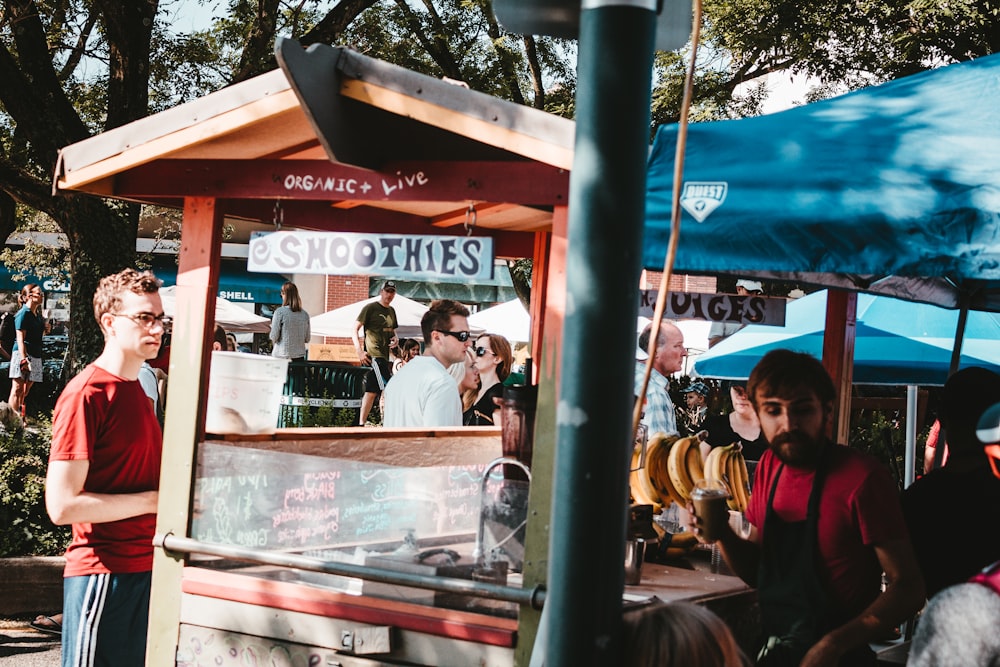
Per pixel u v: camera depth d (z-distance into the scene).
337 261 3.55
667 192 3.47
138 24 11.25
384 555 3.62
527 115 3.14
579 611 1.84
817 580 3.04
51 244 20.62
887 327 8.11
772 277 5.30
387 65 3.27
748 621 3.74
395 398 5.34
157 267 21.48
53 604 7.91
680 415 12.43
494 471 3.54
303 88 3.19
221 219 3.89
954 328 8.09
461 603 3.43
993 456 2.37
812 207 3.19
